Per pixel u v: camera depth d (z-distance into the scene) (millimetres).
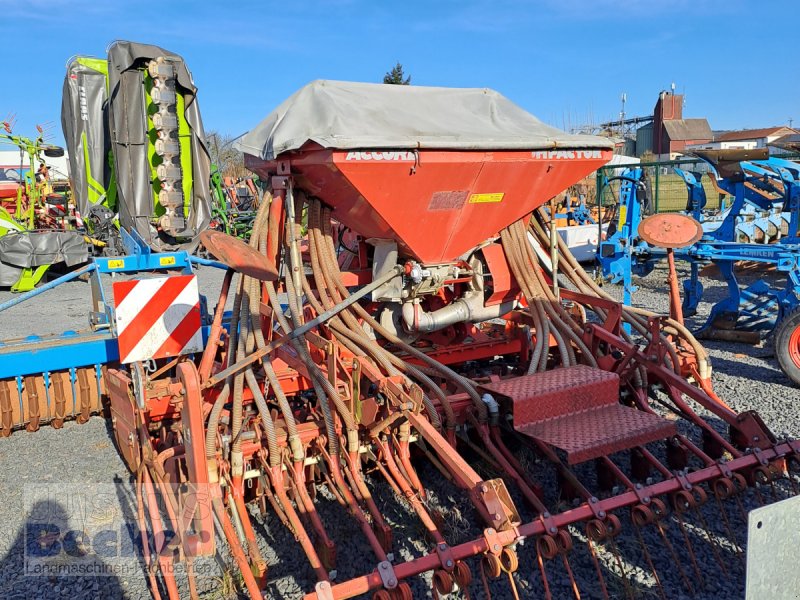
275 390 3639
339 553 3531
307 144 3957
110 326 5551
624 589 3225
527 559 3480
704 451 4242
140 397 3830
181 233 8211
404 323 4746
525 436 4203
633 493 3314
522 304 5188
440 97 4961
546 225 5242
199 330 4398
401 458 3615
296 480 3412
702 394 4152
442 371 4125
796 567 2291
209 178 8508
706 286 11695
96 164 8898
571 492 3846
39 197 14758
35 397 5121
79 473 4551
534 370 4379
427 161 3998
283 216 4441
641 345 6906
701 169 17172
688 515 3846
